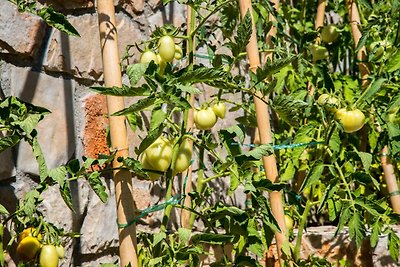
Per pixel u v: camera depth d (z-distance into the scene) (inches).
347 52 128.6
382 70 90.4
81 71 78.8
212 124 79.1
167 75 60.2
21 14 70.9
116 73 64.8
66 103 76.4
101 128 81.3
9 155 68.7
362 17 109.3
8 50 69.2
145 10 90.5
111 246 81.8
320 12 113.3
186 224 84.3
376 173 112.6
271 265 93.1
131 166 62.1
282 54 92.5
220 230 92.7
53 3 75.3
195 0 75.1
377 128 107.2
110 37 64.9
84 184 77.7
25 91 71.1
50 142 73.5
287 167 89.9
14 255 68.7
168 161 68.0
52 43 74.9
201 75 60.2
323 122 82.7
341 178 79.9
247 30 70.2
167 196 70.8
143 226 86.5
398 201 104.6
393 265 92.0
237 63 108.6
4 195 68.1
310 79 101.6
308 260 86.3
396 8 92.6
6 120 59.7
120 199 64.0
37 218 65.4
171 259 69.1
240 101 108.0
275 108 69.7
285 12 116.2
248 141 110.0
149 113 90.0
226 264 79.7
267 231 78.7
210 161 100.1
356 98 90.8
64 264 74.0
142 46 89.1
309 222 115.0
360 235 77.2
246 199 98.2
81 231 77.0
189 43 73.3
